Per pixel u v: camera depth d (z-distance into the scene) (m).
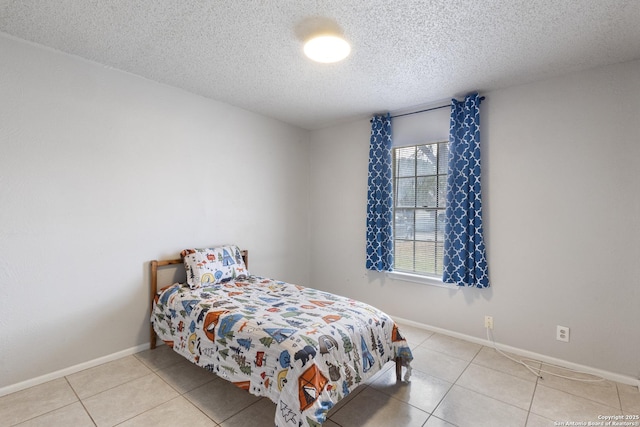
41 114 2.24
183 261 2.99
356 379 1.90
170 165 2.96
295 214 4.25
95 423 1.85
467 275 3.00
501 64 2.45
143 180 2.78
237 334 1.98
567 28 1.97
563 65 2.44
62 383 2.25
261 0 1.73
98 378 2.33
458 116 3.06
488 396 2.17
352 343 1.96
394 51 2.27
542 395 2.18
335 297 2.59
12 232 2.13
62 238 2.34
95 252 2.51
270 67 2.56
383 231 3.59
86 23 1.97
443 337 3.15
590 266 2.48
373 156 3.64
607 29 1.97
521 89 2.79
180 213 3.04
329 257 4.23
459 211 3.02
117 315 2.63
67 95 2.36
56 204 2.31
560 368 2.56
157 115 2.86
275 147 3.96
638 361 2.30
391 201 3.59
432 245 3.36
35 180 2.22
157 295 2.79
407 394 2.19
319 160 4.35
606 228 2.42
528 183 2.75
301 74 2.68
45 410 1.96
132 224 2.71
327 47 2.09
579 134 2.53
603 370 2.43
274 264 3.97
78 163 2.41
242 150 3.58
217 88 3.00
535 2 1.73
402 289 3.53
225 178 3.42
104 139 2.55
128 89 2.68
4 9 1.83
